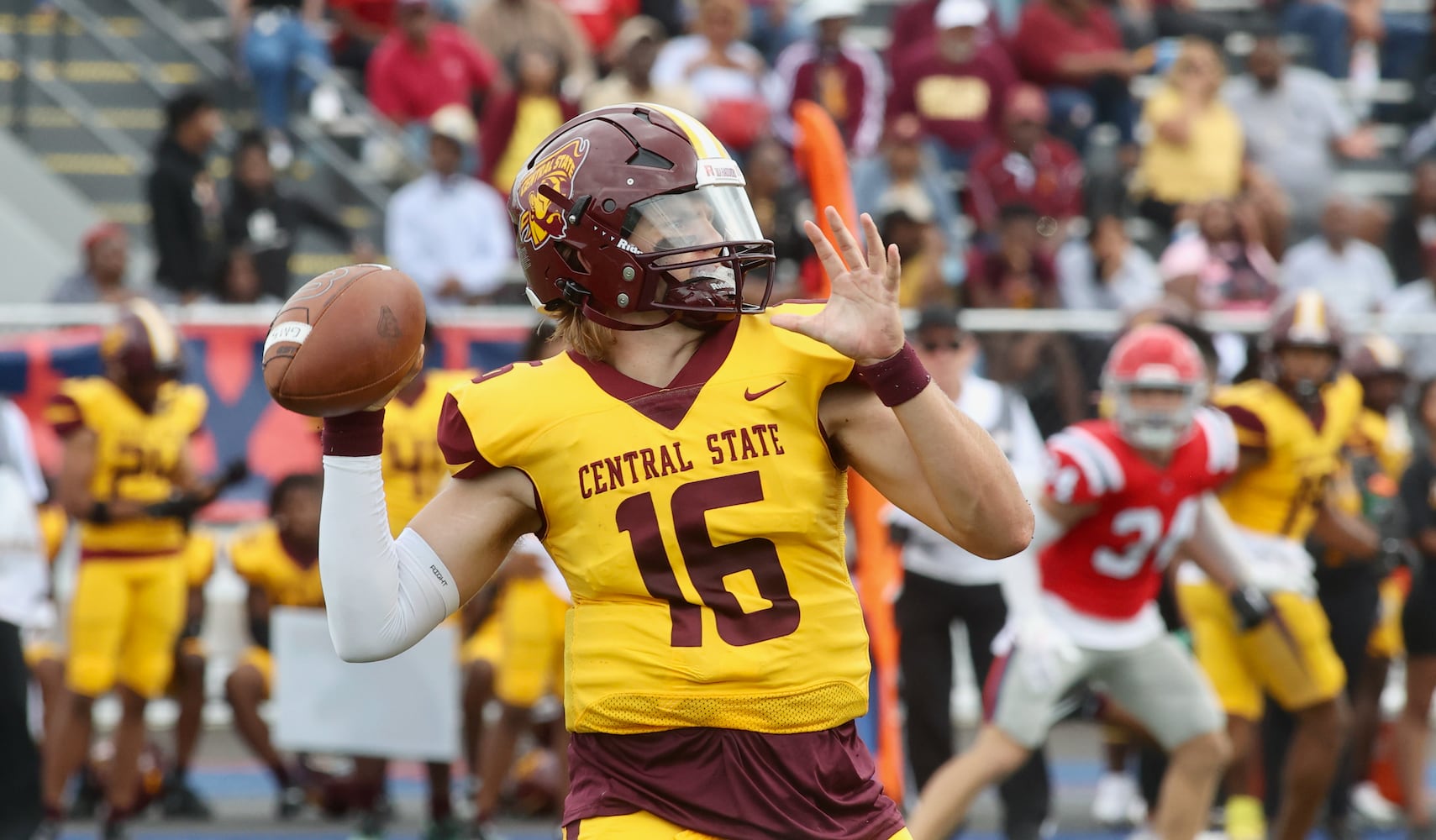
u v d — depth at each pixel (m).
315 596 29.23
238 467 27.56
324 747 26.34
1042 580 22.42
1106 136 45.41
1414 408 30.14
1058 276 37.47
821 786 10.45
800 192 35.97
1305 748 24.86
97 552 27.09
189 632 29.33
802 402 10.45
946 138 41.84
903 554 25.64
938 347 25.19
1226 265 36.88
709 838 10.38
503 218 38.44
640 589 10.39
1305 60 52.62
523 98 38.97
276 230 38.09
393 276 10.28
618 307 10.38
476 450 10.53
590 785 10.67
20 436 24.06
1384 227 43.59
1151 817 26.48
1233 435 22.22
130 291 34.81
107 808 27.39
